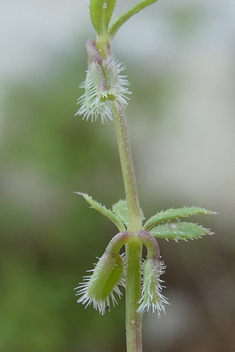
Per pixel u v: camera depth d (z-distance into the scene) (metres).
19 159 0.08
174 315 0.08
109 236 0.08
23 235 0.08
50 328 0.07
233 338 0.08
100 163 0.08
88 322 0.07
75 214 0.08
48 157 0.08
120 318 0.08
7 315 0.07
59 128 0.08
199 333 0.08
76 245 0.08
